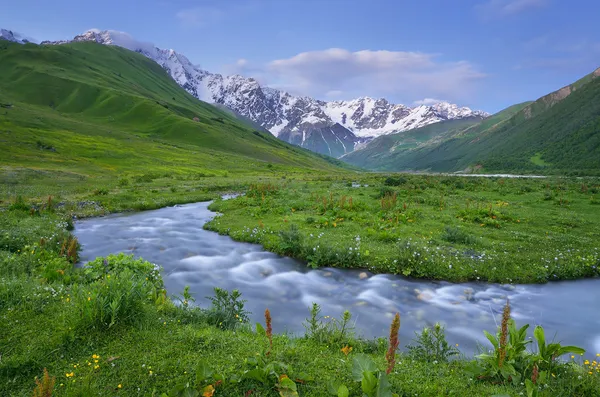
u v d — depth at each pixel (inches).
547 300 456.8
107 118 6742.1
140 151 4355.3
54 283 351.3
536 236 738.8
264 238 739.4
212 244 735.1
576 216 979.3
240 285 495.5
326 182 2391.7
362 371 199.2
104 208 1199.6
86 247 698.2
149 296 338.3
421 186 1801.2
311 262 591.5
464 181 2053.4
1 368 207.3
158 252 670.5
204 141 6456.7
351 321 383.6
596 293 480.4
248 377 202.7
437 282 515.8
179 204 1430.9
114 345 240.4
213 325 300.0
